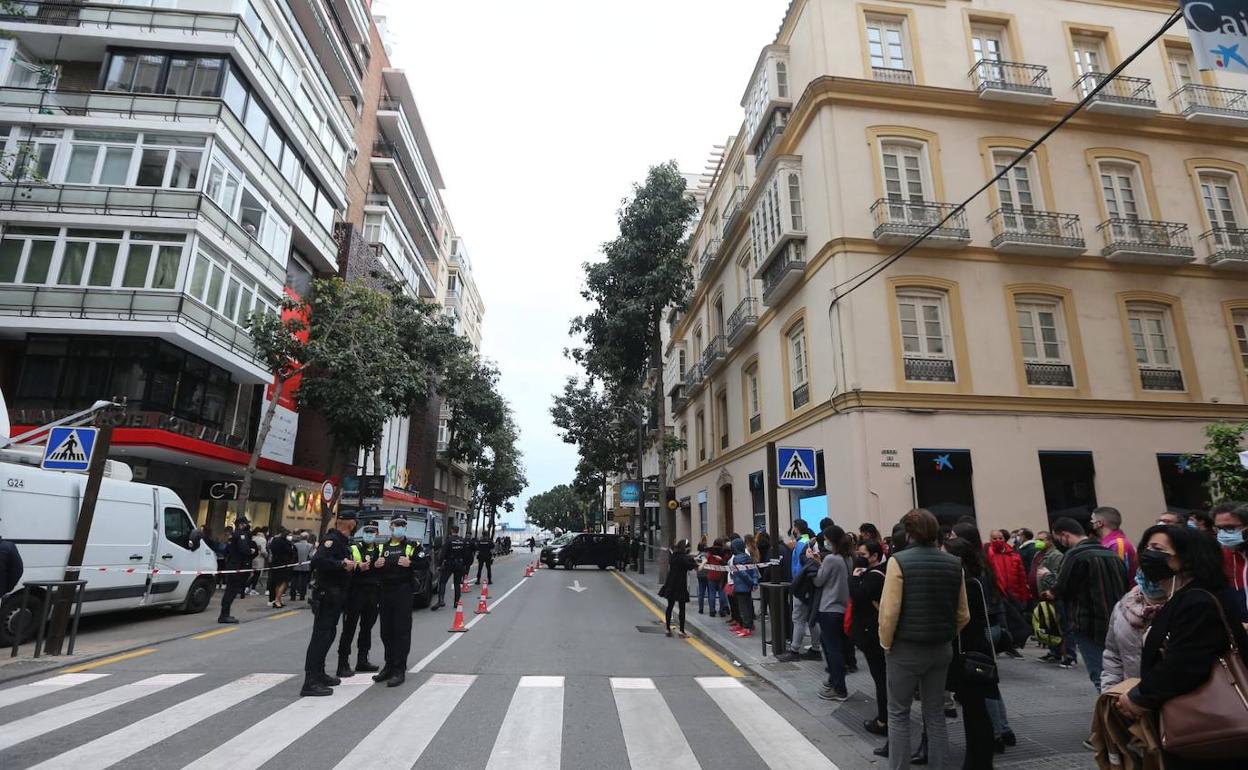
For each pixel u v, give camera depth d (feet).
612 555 100.17
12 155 50.96
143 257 57.93
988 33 57.31
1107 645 13.94
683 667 27.76
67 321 55.77
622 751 16.93
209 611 44.24
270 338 59.31
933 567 14.26
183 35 62.90
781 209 56.29
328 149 88.07
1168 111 57.52
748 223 71.26
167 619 40.04
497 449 162.50
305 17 86.33
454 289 193.88
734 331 71.36
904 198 52.11
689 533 101.91
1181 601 10.09
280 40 72.74
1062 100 55.47
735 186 77.77
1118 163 55.67
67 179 58.80
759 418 66.69
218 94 62.85
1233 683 9.33
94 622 38.47
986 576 20.02
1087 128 55.67
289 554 48.26
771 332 63.36
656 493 116.26
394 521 24.38
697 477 93.66
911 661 14.08
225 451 64.03
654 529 136.05
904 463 46.16
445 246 190.49
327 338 63.46
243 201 67.62
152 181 59.72
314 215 83.92
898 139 52.85
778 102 59.36
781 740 18.01
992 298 50.80
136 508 37.47
